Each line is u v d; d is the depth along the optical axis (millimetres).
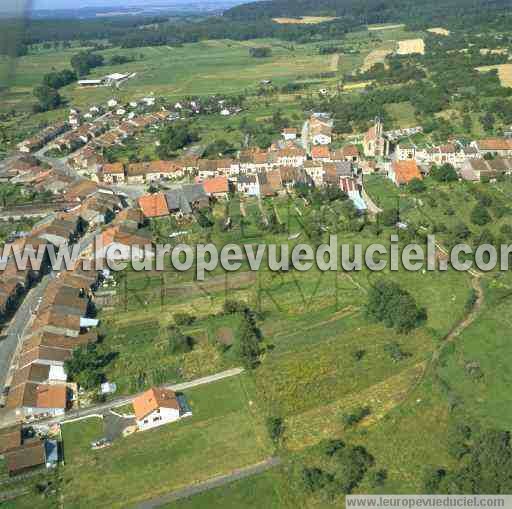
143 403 111375
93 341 133750
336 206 198625
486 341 124188
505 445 93438
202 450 103250
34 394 115000
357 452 97312
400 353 121688
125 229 181750
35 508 93000
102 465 101000
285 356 126562
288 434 105312
